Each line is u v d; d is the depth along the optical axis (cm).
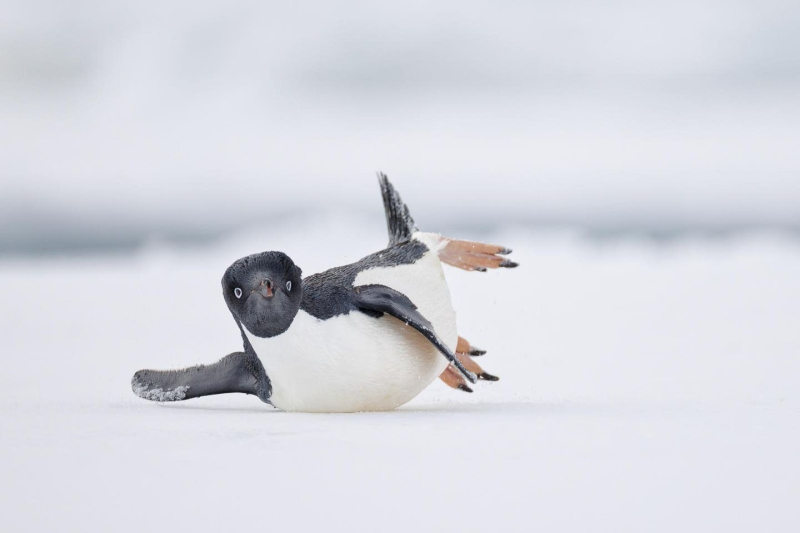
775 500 491
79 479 536
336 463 572
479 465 566
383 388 830
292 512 473
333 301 824
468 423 728
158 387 891
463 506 482
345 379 812
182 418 765
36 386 1039
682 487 516
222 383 881
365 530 448
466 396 1012
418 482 527
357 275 895
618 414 775
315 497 498
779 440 638
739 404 824
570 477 536
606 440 643
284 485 522
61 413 800
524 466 563
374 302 818
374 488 515
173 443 636
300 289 812
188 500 495
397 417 773
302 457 589
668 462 572
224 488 516
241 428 700
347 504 486
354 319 820
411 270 953
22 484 527
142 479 536
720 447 614
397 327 834
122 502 492
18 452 607
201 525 455
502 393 1005
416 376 854
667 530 446
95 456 594
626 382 1027
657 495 500
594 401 878
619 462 572
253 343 829
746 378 1006
